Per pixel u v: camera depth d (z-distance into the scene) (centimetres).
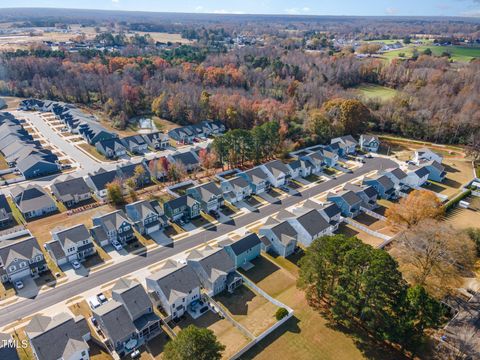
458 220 8212
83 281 6088
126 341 4859
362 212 8594
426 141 13512
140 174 9350
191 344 4003
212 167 10500
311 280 5319
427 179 10388
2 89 17400
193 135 13288
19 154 10662
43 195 8312
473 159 11750
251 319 5372
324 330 5156
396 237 7194
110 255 6775
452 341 4966
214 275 5806
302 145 12281
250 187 9256
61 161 10969
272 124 11019
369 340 5009
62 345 4512
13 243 6241
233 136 10356
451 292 5897
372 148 12594
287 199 9075
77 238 6588
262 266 6619
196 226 7812
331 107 13712
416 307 4550
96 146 11912
